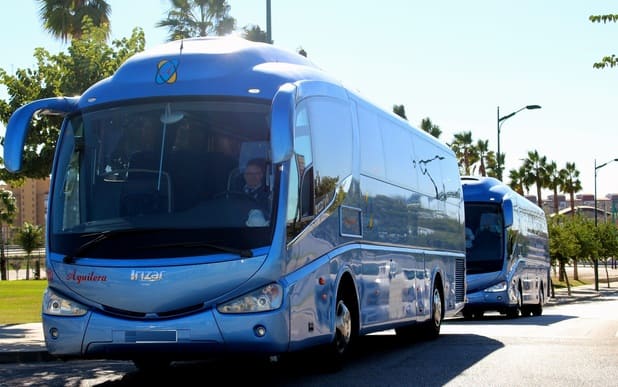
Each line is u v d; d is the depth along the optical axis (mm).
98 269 9516
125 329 9383
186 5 36250
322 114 11180
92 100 10258
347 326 11672
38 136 20859
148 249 9422
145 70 10281
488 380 10742
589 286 97125
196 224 9406
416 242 15812
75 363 13594
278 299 9461
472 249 27656
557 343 16234
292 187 9906
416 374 11359
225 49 10445
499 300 27453
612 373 11438
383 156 13922
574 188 102250
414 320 15461
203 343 9312
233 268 9320
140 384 10766
